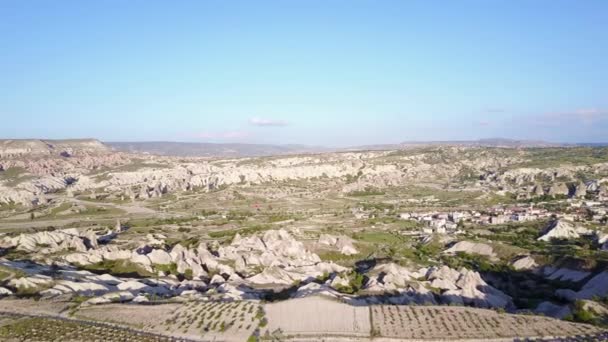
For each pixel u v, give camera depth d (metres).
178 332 102.88
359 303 124.75
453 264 177.88
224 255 189.00
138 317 110.94
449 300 135.12
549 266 169.00
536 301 140.00
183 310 115.94
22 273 138.75
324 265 174.62
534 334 100.06
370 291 138.62
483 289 144.12
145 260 173.62
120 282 148.50
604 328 103.12
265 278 156.88
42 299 122.56
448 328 103.88
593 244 194.62
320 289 136.50
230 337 100.56
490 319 108.81
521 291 153.38
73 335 100.31
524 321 107.31
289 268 171.50
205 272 170.50
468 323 106.50
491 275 169.12
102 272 165.50
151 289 141.50
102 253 177.75
